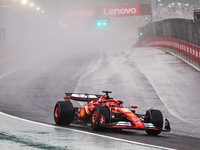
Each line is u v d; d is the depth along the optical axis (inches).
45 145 958.4
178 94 2856.8
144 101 2637.8
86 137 1127.6
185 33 5083.7
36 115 1878.7
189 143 1161.4
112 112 1366.9
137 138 1196.5
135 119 1294.3
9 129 1248.8
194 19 3912.4
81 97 1587.1
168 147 1038.4
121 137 1187.9
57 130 1264.8
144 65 4471.0
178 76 3619.6
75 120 1541.6
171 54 5452.8
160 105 2508.6
